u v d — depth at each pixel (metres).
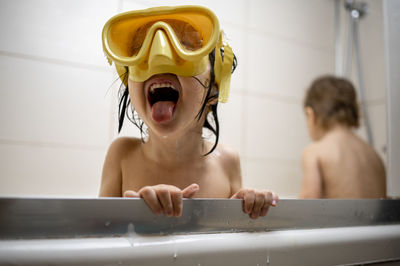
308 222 0.52
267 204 0.49
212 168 0.78
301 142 1.79
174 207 0.42
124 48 0.52
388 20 0.80
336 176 1.18
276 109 1.72
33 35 1.02
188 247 0.40
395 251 0.57
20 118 1.09
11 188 1.09
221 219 0.45
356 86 1.83
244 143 1.63
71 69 1.01
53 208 0.36
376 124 1.74
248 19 1.61
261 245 0.45
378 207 0.60
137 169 0.75
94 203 0.38
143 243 0.38
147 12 0.51
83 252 0.35
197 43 0.53
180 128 0.55
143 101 0.54
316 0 1.84
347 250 0.52
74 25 0.96
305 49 1.80
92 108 1.02
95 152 1.08
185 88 0.53
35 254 0.33
